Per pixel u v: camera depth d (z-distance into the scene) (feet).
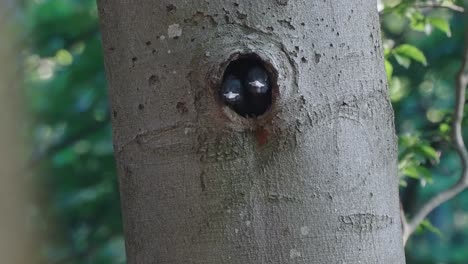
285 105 8.00
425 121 20.29
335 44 8.21
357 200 8.22
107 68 8.57
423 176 12.53
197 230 8.13
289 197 8.06
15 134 6.20
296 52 8.07
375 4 8.59
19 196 6.18
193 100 8.06
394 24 16.75
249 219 8.05
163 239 8.24
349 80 8.25
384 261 8.36
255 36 8.05
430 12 17.30
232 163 8.05
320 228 8.10
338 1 8.27
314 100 8.10
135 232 8.40
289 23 8.09
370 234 8.29
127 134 8.39
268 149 8.04
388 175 8.48
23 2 18.57
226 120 7.98
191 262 8.14
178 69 8.11
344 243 8.16
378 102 8.43
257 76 7.97
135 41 8.30
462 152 12.30
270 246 8.05
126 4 8.34
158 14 8.19
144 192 8.32
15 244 6.15
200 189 8.10
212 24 8.07
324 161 8.13
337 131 8.18
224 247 8.07
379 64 8.50
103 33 8.57
